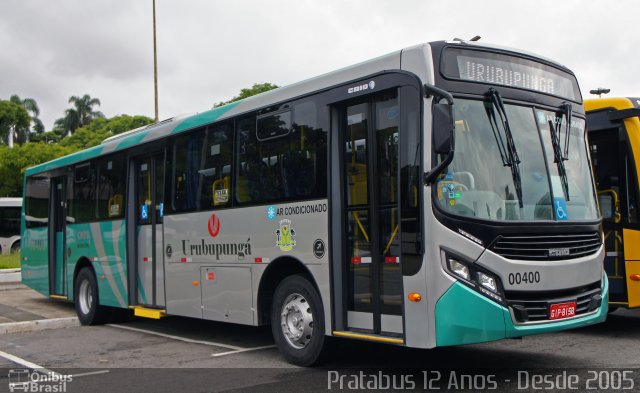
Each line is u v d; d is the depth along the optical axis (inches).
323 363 305.4
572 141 293.6
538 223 255.3
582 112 306.8
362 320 278.4
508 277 244.7
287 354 312.7
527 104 276.5
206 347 376.2
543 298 254.1
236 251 346.6
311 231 297.9
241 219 343.3
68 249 534.6
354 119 288.2
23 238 624.1
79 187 526.6
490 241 244.4
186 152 396.2
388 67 269.7
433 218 242.1
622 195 364.8
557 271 256.5
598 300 274.1
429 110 249.6
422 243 245.0
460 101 256.5
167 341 404.8
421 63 256.4
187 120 400.8
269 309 333.7
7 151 1824.6
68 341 415.8
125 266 452.1
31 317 510.3
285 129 320.2
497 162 257.4
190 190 388.5
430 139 247.3
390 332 263.9
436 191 243.8
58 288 557.6
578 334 378.6
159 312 411.2
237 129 354.3
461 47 263.3
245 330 442.6
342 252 288.5
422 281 244.4
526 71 281.4
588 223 277.6
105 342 408.2
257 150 337.7
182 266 392.2
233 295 348.5
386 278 267.1
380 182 272.8
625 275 361.4
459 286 238.1
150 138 434.3
